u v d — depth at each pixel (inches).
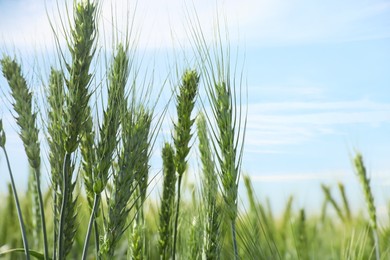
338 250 32.6
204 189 23.5
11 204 31.2
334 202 35.2
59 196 21.4
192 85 24.5
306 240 33.2
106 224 20.8
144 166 21.7
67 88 20.5
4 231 30.8
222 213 23.4
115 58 21.3
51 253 29.0
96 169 20.3
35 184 30.2
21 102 22.5
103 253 20.6
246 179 29.2
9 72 22.7
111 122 20.7
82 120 20.5
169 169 25.2
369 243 31.7
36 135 22.3
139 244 23.1
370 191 30.1
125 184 20.9
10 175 22.1
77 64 20.5
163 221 24.8
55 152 21.2
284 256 31.6
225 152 22.2
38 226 30.2
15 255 30.1
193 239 23.9
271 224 32.9
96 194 20.2
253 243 22.8
